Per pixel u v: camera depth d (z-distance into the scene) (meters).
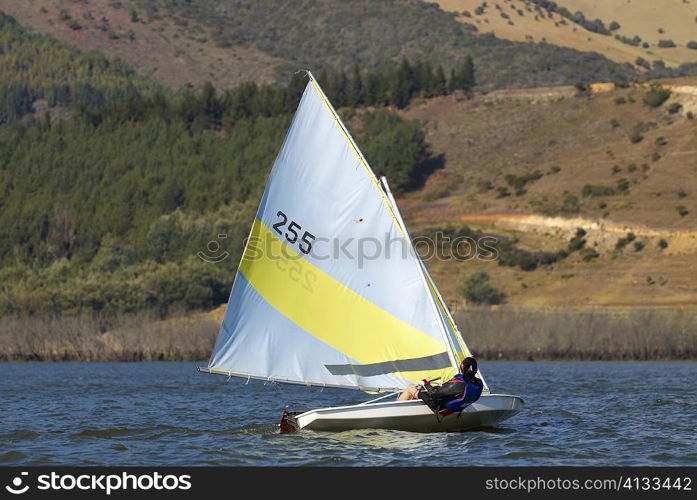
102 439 56.25
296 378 52.50
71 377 119.56
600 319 163.75
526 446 51.62
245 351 52.53
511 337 160.50
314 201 52.69
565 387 97.44
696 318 164.00
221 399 84.06
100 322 183.62
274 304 52.66
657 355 158.62
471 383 51.72
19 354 169.12
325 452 49.09
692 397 83.88
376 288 52.28
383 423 52.41
